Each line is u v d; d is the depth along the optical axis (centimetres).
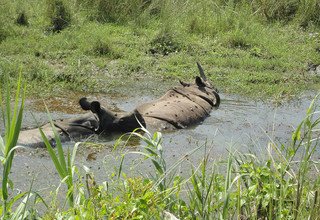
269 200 575
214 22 1588
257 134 958
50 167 788
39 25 1545
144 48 1427
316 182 605
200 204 572
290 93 1195
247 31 1545
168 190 562
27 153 820
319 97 1176
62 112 1022
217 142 914
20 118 513
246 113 1069
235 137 941
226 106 1106
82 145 862
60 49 1397
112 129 915
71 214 531
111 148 864
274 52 1440
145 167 798
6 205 525
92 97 1124
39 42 1416
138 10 1628
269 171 596
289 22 1664
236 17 1616
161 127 954
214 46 1460
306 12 1675
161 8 1655
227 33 1533
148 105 1024
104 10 1645
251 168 610
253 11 1712
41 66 1240
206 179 628
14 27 1498
